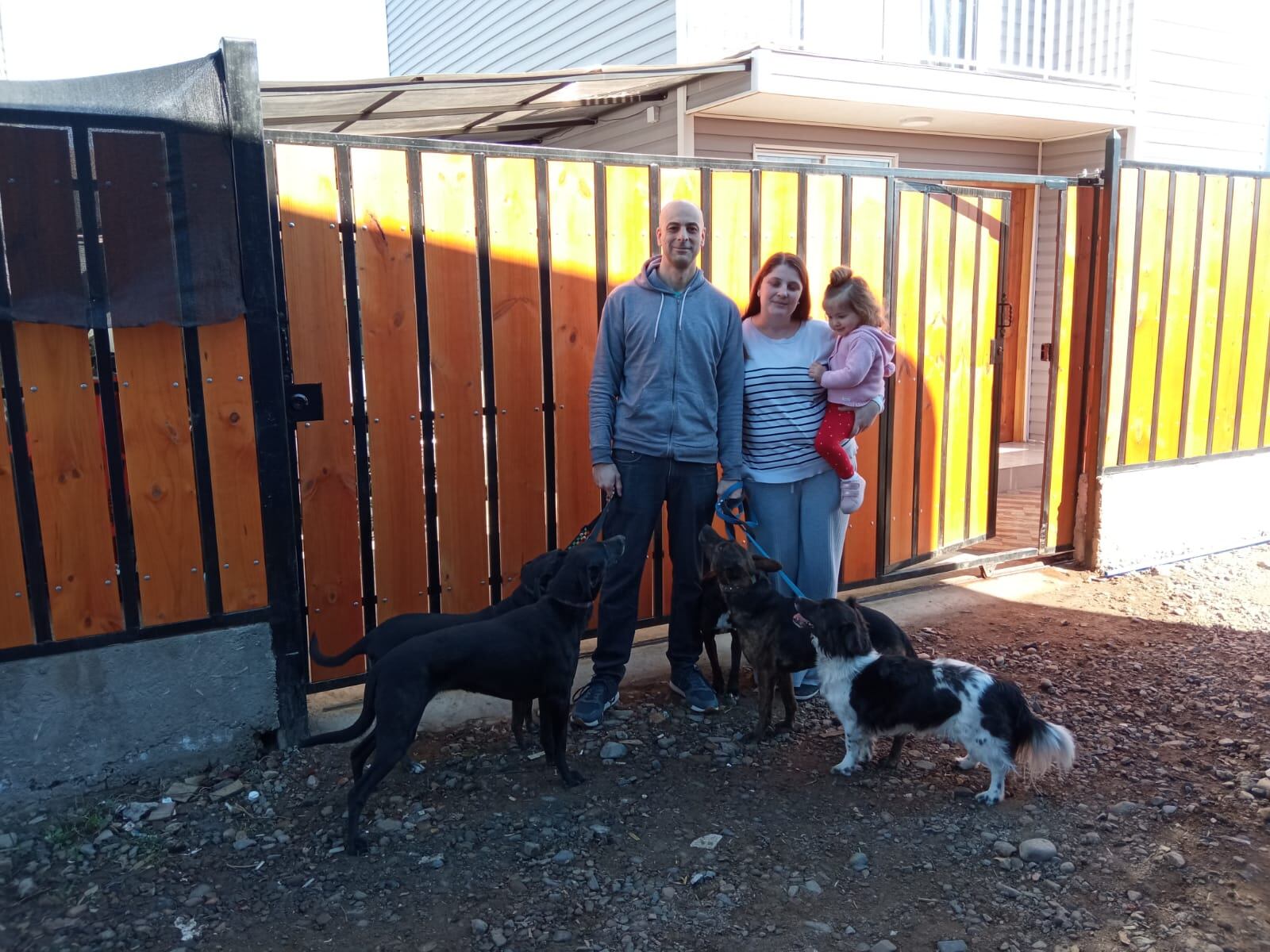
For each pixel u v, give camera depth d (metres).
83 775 3.59
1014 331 9.81
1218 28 9.67
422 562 4.49
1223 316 6.71
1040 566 6.54
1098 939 2.78
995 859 3.19
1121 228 6.10
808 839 3.32
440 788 3.67
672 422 4.06
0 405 3.31
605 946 2.75
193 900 2.99
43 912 2.94
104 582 3.55
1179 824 3.39
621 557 3.87
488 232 4.42
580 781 3.71
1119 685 4.62
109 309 3.38
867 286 4.17
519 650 3.43
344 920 2.89
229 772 3.79
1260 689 4.55
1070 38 9.05
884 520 5.75
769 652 3.94
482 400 4.52
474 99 7.02
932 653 5.03
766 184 5.11
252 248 3.62
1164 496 6.65
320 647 4.32
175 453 3.61
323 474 4.20
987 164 9.58
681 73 6.68
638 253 4.84
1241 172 6.56
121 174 3.36
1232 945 2.74
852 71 7.48
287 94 5.97
